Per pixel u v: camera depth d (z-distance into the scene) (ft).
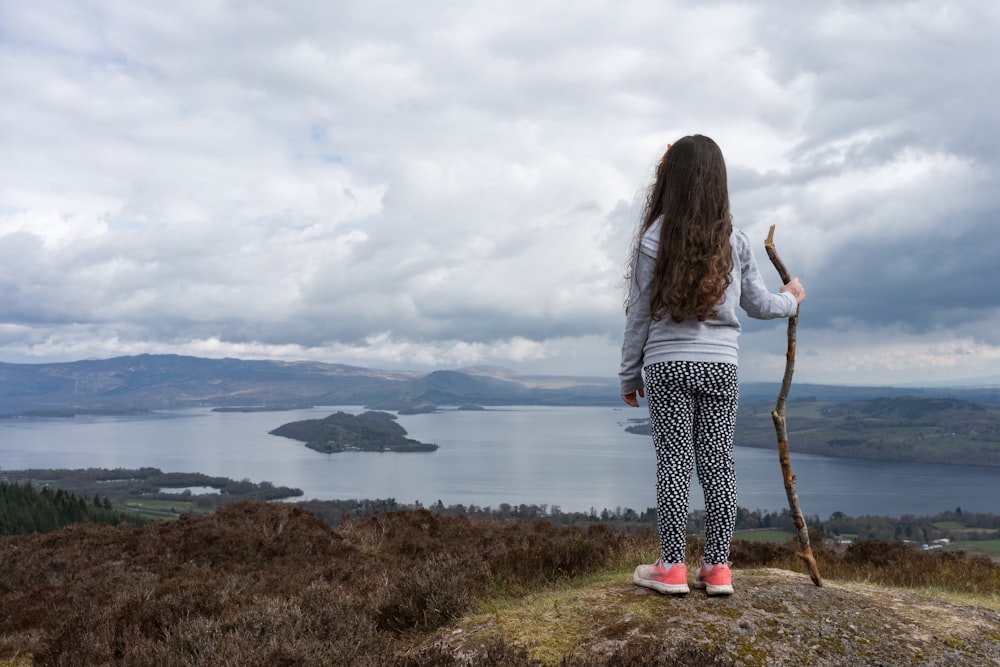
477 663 10.12
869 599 12.10
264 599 14.98
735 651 9.89
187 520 38.68
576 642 10.63
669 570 11.91
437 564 16.44
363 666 10.68
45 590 27.22
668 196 11.19
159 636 14.56
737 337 11.68
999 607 13.05
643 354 11.98
